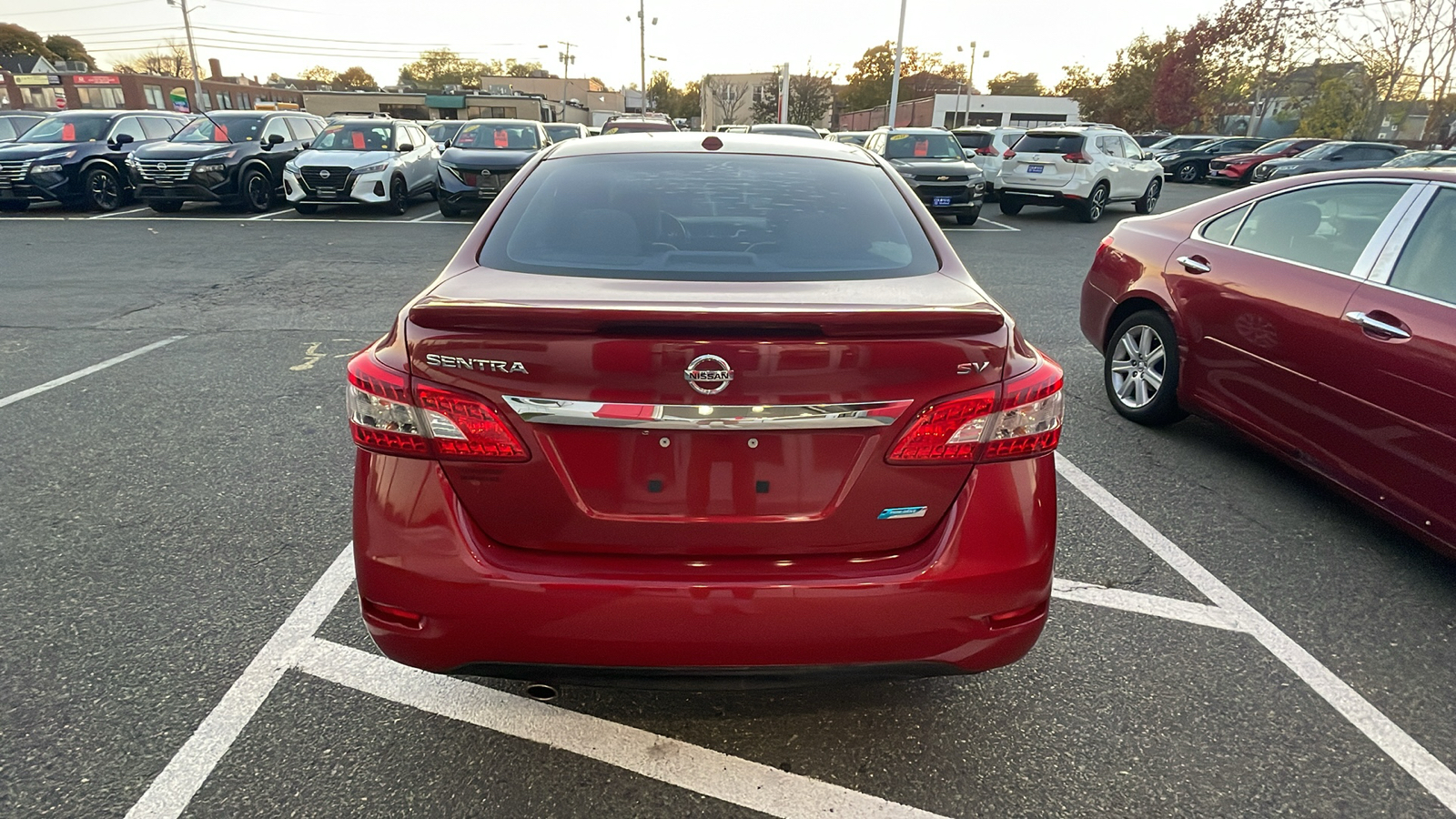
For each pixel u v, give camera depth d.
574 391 1.68
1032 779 2.09
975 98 63.72
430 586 1.75
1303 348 3.42
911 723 2.28
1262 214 3.90
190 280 8.22
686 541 1.76
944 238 2.35
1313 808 2.03
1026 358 1.87
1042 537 1.85
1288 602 2.90
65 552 3.07
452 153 13.38
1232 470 3.99
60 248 9.98
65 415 4.46
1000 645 1.87
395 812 1.95
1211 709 2.36
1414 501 2.98
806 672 1.80
